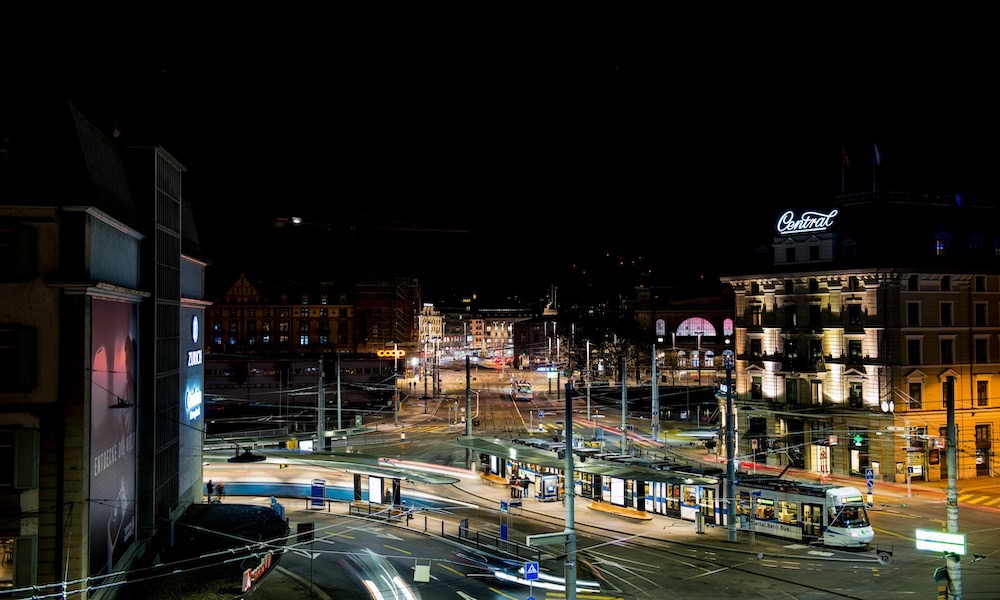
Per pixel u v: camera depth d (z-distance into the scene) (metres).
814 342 70.25
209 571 34.66
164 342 39.97
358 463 59.78
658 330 159.00
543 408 123.81
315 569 40.75
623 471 54.38
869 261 64.62
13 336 29.30
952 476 28.05
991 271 67.31
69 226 29.64
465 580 38.38
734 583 36.66
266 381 136.00
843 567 39.34
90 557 29.94
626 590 35.81
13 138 29.28
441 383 173.75
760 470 69.06
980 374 66.75
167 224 40.81
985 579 36.22
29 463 29.08
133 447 36.25
